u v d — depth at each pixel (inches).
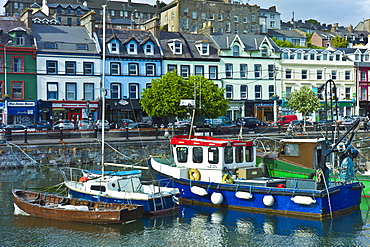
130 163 1181.1
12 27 1766.7
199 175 720.3
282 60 2111.2
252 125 1647.4
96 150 1154.0
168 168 736.3
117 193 647.1
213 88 1456.7
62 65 1729.8
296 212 629.3
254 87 2057.1
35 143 1088.8
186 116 1422.2
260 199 650.8
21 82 1678.2
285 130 1508.4
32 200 654.5
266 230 584.4
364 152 1267.2
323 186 638.5
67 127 1514.5
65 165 1106.7
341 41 3218.5
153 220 625.6
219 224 609.9
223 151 703.1
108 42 1797.5
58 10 3031.5
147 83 1859.0
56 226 593.9
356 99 2240.4
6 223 604.7
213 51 2006.6
